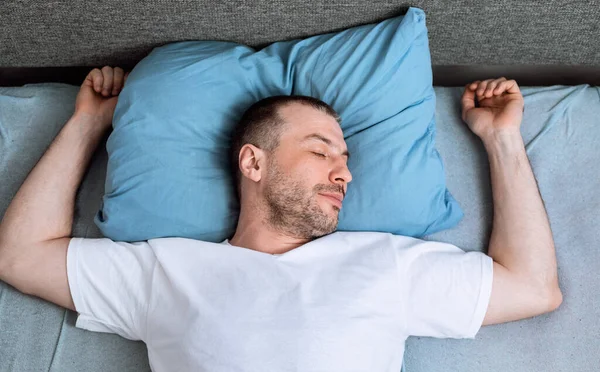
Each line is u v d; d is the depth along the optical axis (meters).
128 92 1.43
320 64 1.47
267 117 1.33
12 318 1.37
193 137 1.40
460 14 1.52
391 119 1.42
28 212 1.35
